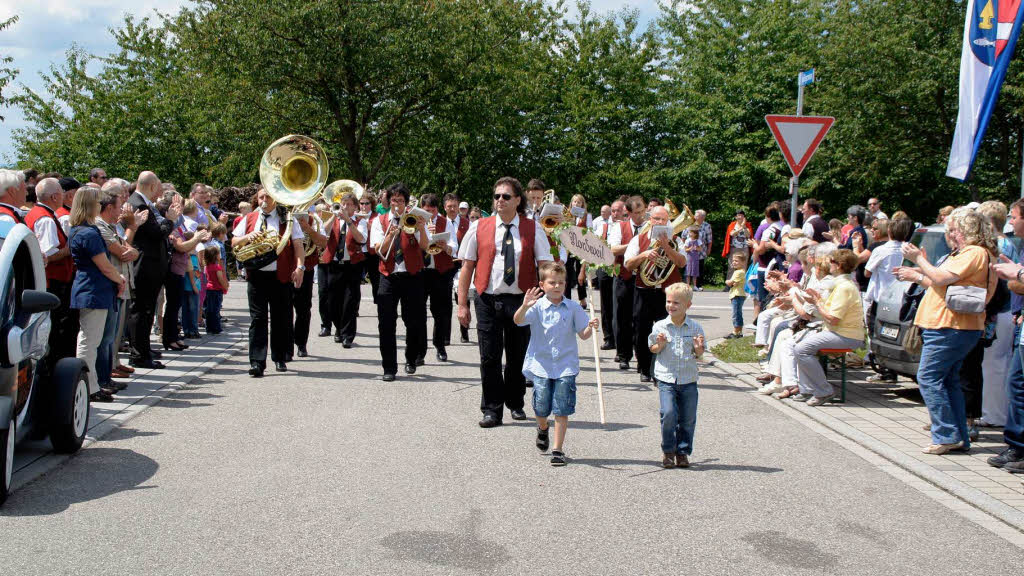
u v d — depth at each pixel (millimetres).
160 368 9227
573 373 5852
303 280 10180
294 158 9023
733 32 32500
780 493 5250
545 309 5945
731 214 30625
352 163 29516
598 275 11312
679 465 5785
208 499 4941
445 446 6223
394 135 30297
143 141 36875
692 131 33344
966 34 7910
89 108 37688
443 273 10078
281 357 9281
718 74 32125
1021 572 4078
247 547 4207
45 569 3891
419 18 27609
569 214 9086
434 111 30234
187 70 35312
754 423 7207
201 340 11594
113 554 4094
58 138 37969
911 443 6527
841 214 30078
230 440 6301
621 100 34719
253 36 26312
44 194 7074
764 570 4031
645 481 5445
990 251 6129
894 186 29031
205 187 11898
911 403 8055
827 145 28078
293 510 4770
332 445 6191
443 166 33812
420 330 9250
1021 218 5859
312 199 8930
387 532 4445
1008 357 7152
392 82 28391
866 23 26406
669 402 5699
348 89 28062
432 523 4594
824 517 4820
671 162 34344
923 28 25719
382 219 9164
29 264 5543
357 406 7562
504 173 34594
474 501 4977
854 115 26703
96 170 9688
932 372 6270
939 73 24781
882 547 4371
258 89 28406
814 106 28422
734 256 12383
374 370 9477
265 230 8859
